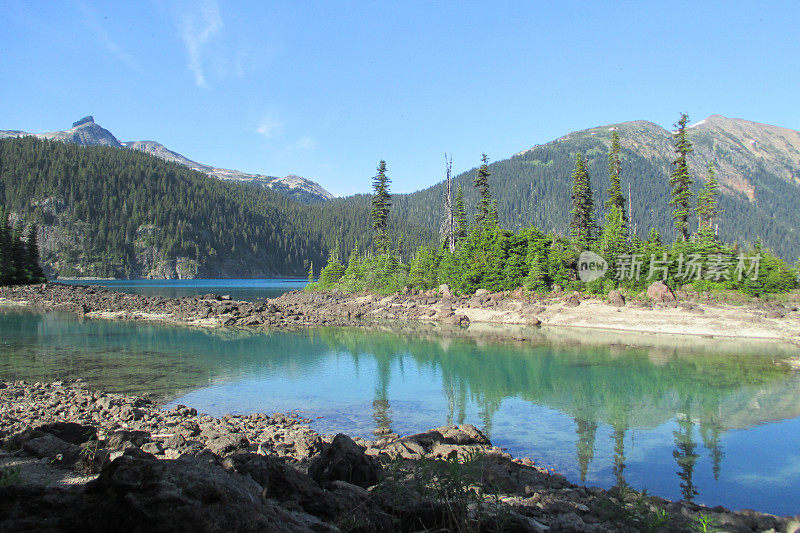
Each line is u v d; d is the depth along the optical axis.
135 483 5.23
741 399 21.94
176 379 25.23
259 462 7.23
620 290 53.78
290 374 26.98
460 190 85.88
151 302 64.25
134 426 15.26
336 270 89.31
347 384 24.70
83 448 10.08
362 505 7.02
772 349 34.84
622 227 59.12
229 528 4.91
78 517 5.11
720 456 15.12
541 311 52.41
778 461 14.70
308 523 6.04
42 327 45.34
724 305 47.53
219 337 41.12
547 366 29.25
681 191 63.00
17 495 5.51
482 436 15.52
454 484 7.77
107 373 26.22
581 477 13.43
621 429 17.78
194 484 5.17
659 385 24.44
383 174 86.12
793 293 50.09
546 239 62.19
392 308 61.09
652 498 10.81
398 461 10.23
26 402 18.25
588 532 7.62
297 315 55.53
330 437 16.23
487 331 45.59
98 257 191.12
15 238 94.38
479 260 64.50
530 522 7.38
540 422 18.64
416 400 21.77
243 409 20.00
